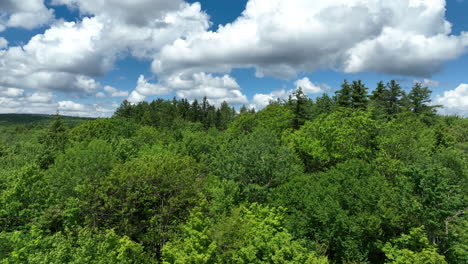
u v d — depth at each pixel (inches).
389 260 746.2
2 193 810.8
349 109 1589.6
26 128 4170.8
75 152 1234.6
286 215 810.2
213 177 1029.2
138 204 856.3
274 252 615.5
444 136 1540.4
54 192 914.7
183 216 840.3
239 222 679.1
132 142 1745.8
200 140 1590.8
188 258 550.0
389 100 1962.4
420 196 695.1
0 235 597.6
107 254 576.4
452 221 666.8
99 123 2255.2
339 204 746.2
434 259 541.3
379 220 676.7
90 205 794.2
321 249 705.0
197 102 4160.9
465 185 843.4
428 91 1985.7
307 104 2262.6
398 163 948.0
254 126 2124.8
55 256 535.8
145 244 816.3
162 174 854.5
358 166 869.8
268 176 1027.9
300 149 1368.1
